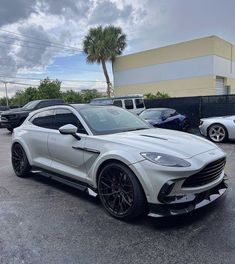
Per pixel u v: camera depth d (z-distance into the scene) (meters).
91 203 4.04
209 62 26.77
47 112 4.95
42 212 3.75
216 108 13.66
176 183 3.07
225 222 3.29
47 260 2.65
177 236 3.03
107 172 3.57
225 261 2.57
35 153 5.03
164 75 30.34
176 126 12.23
